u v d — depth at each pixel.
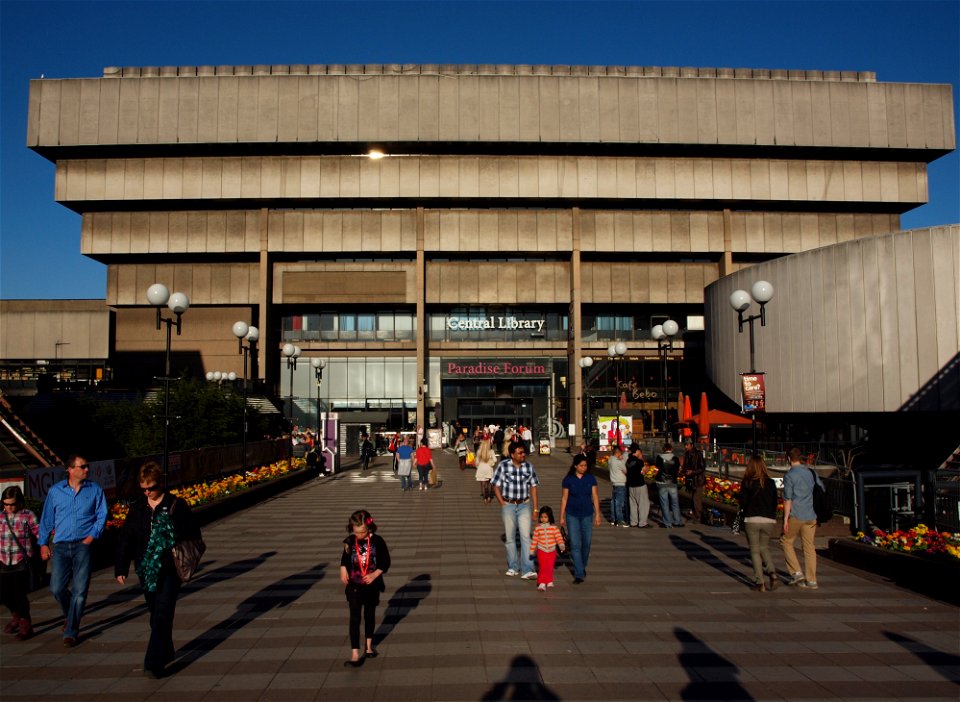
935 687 6.46
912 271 35.38
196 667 7.08
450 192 59.06
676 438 52.22
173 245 59.56
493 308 62.69
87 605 9.58
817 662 7.14
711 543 14.23
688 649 7.55
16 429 23.70
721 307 47.72
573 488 10.80
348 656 7.38
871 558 11.34
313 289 60.53
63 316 60.75
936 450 35.91
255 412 40.16
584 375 60.84
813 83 59.00
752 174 60.19
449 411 61.59
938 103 59.38
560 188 59.44
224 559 12.81
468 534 15.57
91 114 57.09
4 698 6.30
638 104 58.34
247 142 57.19
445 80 57.91
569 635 8.05
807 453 30.78
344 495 23.67
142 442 27.92
